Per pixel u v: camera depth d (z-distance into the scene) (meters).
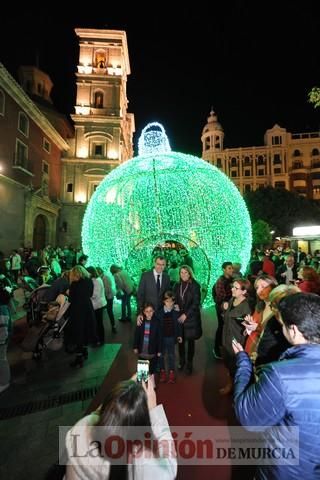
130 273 9.06
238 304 3.94
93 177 31.09
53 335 5.20
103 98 31.94
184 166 9.35
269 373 1.42
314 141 60.88
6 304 4.23
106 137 31.30
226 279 5.18
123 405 1.42
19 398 3.90
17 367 4.90
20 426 3.29
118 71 32.34
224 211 9.66
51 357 5.34
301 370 1.38
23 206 22.36
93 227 10.40
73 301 4.99
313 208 38.41
